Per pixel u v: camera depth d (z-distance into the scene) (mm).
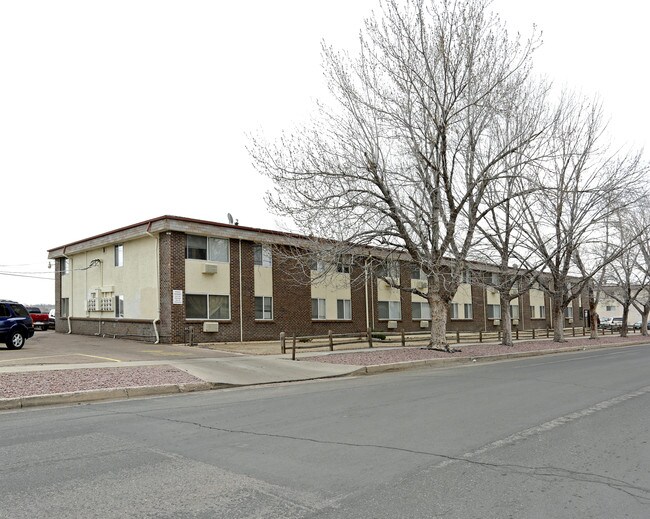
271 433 7508
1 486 5207
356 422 8227
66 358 17453
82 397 10836
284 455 6328
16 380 12078
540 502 4805
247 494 4984
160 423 8289
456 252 21578
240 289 27438
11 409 9820
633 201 26672
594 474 5605
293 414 8977
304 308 30594
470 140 20422
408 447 6695
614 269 38375
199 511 4578
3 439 7203
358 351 21562
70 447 6746
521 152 20719
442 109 19312
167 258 24984
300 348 21797
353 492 5043
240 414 9039
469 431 7570
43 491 5066
